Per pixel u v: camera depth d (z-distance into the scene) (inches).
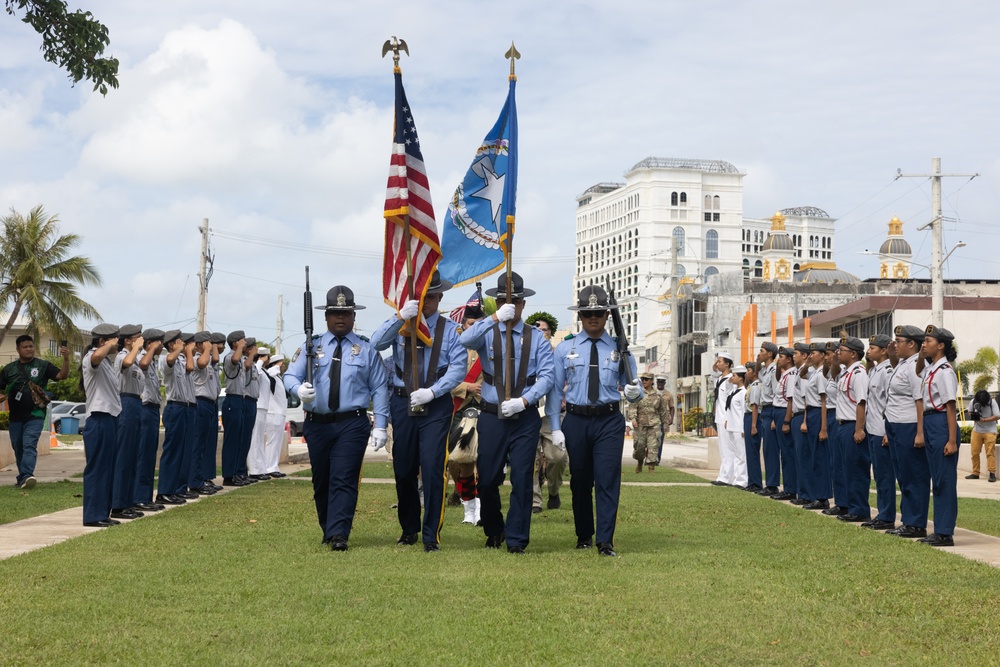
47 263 1852.9
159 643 241.8
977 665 233.0
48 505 542.0
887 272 4249.5
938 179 1555.1
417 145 419.2
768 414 700.7
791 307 3105.3
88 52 698.2
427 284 401.1
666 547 406.3
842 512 557.6
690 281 3774.6
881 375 501.7
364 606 282.4
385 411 404.5
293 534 425.4
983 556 405.4
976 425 928.9
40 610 271.6
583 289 405.1
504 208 423.2
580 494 406.0
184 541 399.9
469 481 497.4
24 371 668.1
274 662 227.8
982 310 2341.3
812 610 284.4
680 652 239.6
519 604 286.5
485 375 402.3
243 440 718.5
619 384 402.0
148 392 542.9
